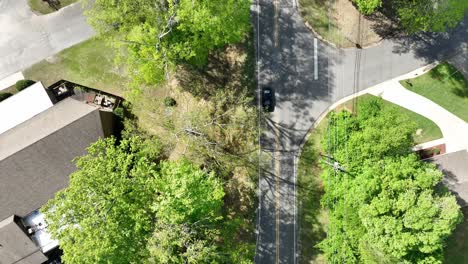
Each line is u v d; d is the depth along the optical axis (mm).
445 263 44812
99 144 37688
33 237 43406
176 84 45438
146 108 45406
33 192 42219
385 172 35844
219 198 38281
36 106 43438
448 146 44500
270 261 45844
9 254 43000
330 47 44688
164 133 45094
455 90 44375
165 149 44938
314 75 44875
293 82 44969
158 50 38000
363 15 44188
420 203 34594
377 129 36500
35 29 45781
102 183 35156
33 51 45938
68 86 45438
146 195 35781
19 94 43531
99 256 33312
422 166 37094
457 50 44312
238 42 44781
